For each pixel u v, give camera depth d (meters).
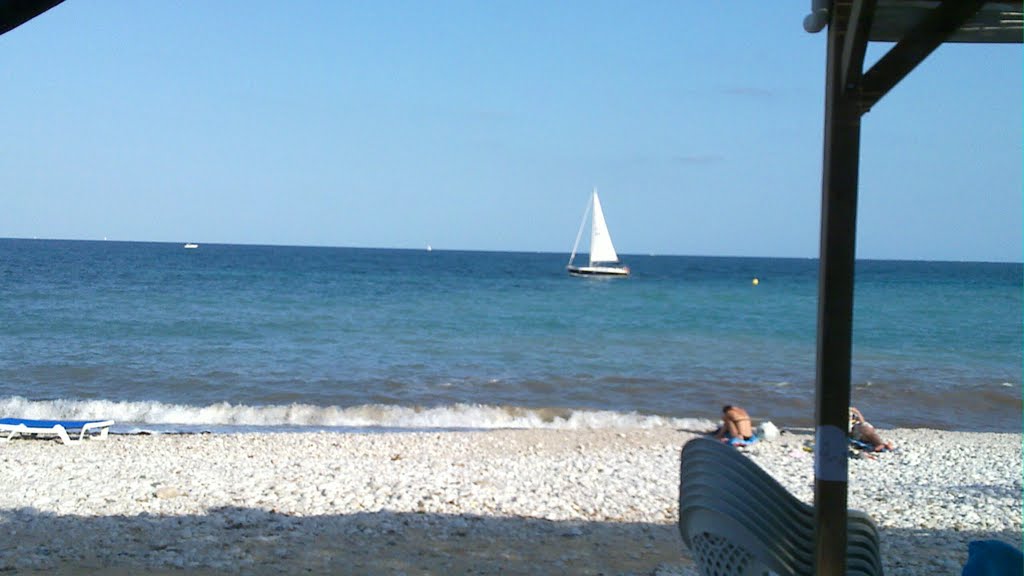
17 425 15.38
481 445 15.08
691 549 4.83
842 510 4.09
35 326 34.06
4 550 7.74
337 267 98.19
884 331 38.47
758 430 16.06
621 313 45.59
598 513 9.72
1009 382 24.50
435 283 70.62
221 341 31.11
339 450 14.45
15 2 3.45
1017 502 10.41
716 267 133.88
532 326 38.59
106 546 7.95
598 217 84.69
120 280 64.12
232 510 9.56
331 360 27.27
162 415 18.69
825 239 4.01
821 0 3.97
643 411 19.86
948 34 3.87
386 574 7.12
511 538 8.44
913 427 18.88
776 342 33.72
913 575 7.20
